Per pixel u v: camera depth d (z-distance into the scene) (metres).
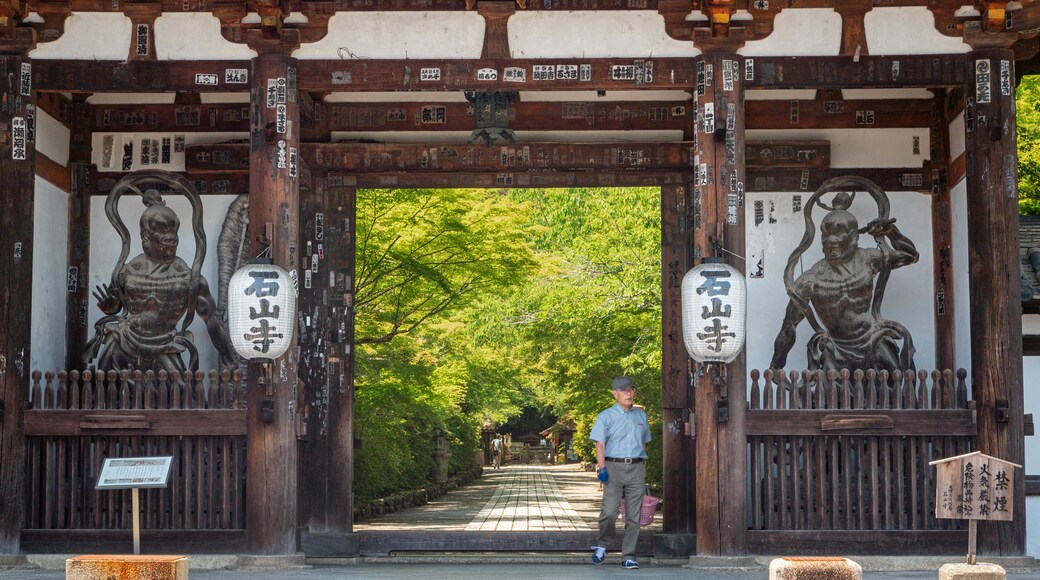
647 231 20.84
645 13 11.25
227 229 13.28
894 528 11.18
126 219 13.20
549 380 29.91
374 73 11.20
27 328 11.13
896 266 12.62
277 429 10.80
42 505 11.38
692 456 13.30
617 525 19.08
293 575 10.26
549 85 11.18
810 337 12.88
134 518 9.37
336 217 13.88
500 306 23.73
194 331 13.09
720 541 10.65
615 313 21.75
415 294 20.48
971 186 11.14
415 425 28.66
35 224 12.25
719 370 10.70
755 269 13.18
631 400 11.71
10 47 11.19
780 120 13.38
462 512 24.98
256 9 11.04
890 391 11.33
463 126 13.83
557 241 23.09
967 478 8.46
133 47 11.24
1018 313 10.95
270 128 11.02
